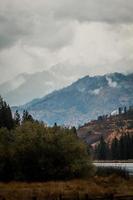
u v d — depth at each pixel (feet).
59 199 280.10
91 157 454.81
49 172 438.40
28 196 296.71
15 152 444.14
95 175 456.45
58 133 455.63
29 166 440.86
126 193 319.88
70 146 447.42
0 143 456.86
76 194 296.92
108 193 306.96
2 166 437.58
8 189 339.36
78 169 440.86
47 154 442.91
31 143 444.96
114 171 472.85
